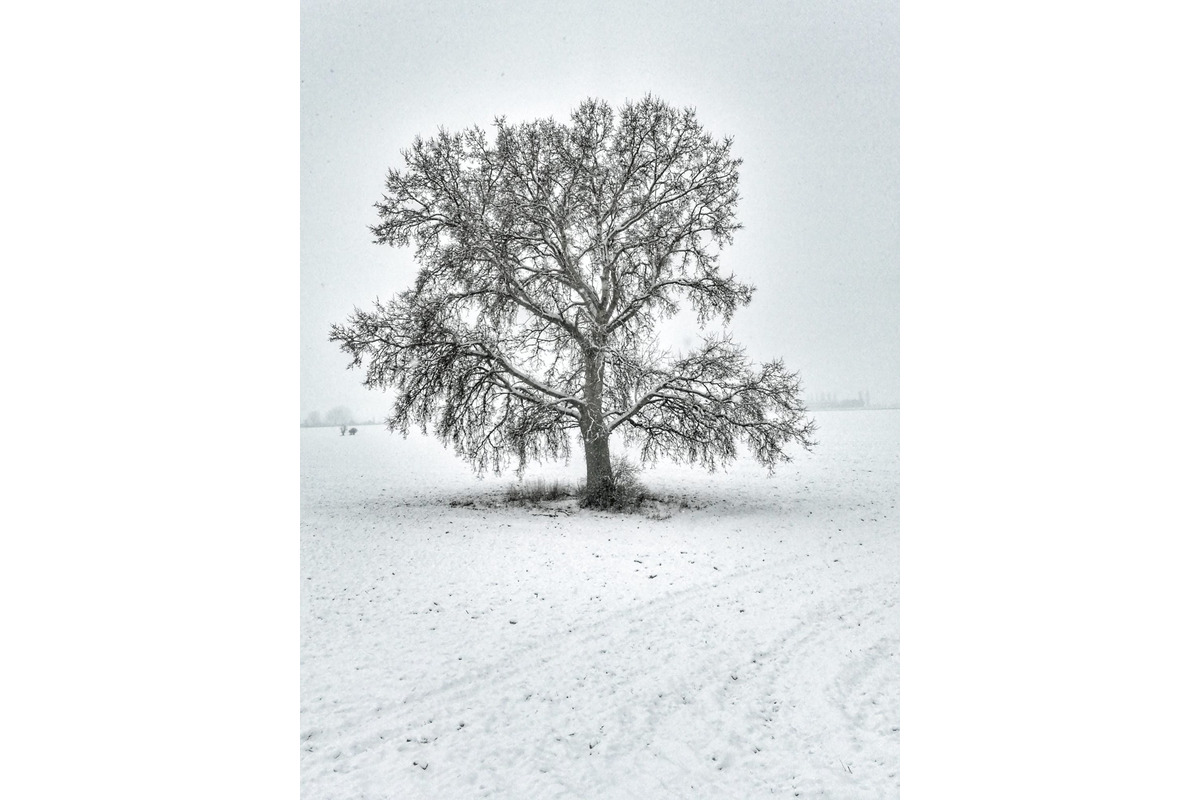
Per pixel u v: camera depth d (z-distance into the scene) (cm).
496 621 872
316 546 1364
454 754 530
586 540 1436
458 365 1833
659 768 508
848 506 1938
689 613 899
